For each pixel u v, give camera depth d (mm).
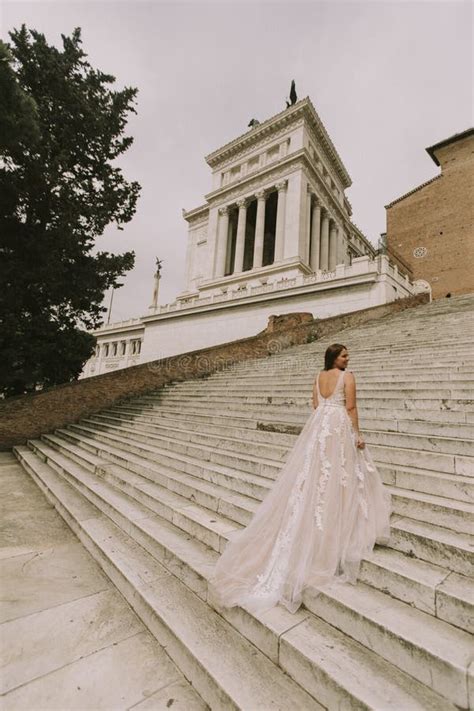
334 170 40000
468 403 4125
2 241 9586
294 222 30250
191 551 2953
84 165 11508
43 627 2350
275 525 2418
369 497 2480
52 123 10594
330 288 18250
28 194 9625
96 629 2363
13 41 10109
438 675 1531
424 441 3609
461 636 1695
